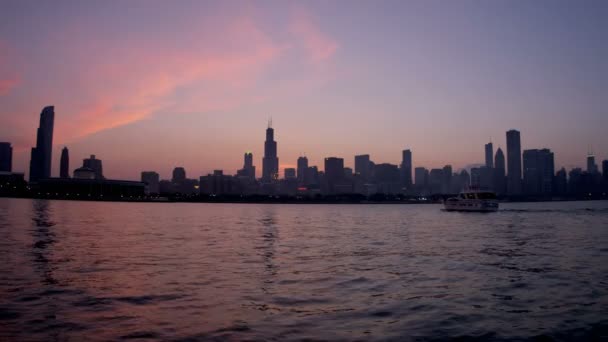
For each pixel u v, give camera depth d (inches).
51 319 911.7
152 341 788.6
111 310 983.0
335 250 2113.7
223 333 836.6
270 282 1314.0
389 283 1311.5
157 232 3115.2
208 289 1210.0
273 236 2891.2
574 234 3083.2
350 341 803.4
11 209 6855.3
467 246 2311.8
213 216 6190.9
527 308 1034.1
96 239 2529.5
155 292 1167.0
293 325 890.7
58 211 6530.5
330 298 1119.0
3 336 806.5
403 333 850.8
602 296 1156.5
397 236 2918.3
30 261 1667.1
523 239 2704.2
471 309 1021.8
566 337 840.3
